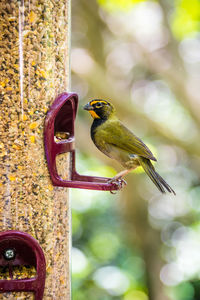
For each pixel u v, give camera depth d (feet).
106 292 48.96
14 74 18.24
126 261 52.90
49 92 18.66
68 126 19.84
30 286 17.34
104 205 53.72
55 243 18.49
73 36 50.06
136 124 51.16
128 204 53.01
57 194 18.61
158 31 51.72
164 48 51.26
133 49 52.54
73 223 49.96
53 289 18.39
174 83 48.44
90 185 18.33
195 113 47.91
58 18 19.31
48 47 18.80
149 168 25.39
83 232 53.11
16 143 18.02
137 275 52.49
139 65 55.98
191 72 54.08
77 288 45.78
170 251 54.60
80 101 50.96
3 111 18.06
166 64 49.24
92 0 48.11
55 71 19.04
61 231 18.81
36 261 17.60
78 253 46.62
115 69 55.57
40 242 18.07
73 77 50.24
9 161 17.94
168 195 56.18
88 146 47.65
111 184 18.39
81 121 49.75
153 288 51.72
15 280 17.26
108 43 53.31
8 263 17.56
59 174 19.10
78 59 46.85
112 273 50.78
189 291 51.57
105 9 46.50
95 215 53.52
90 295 48.11
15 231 17.61
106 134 25.58
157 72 48.93
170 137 48.21
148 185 55.57
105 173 44.09
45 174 18.21
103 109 25.96
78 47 49.70
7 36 18.24
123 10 44.75
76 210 50.83
